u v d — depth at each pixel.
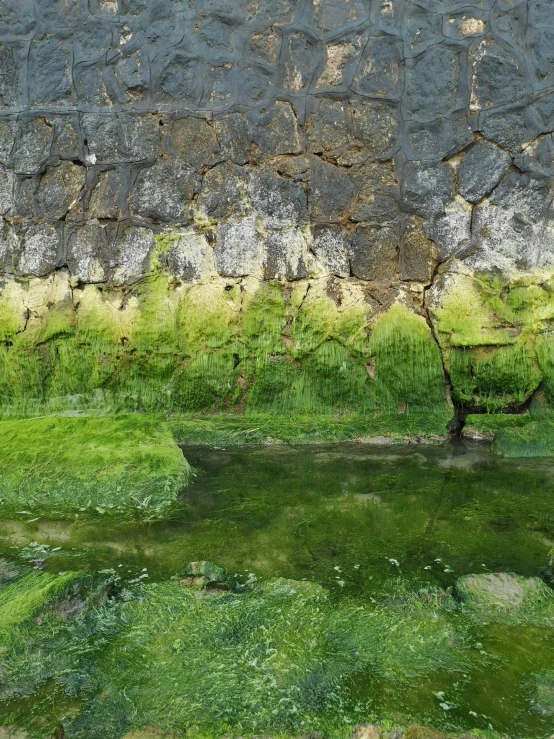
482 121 3.97
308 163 4.09
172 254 4.17
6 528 2.92
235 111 4.08
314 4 3.99
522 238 4.03
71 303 4.25
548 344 4.06
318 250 4.13
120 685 1.91
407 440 3.99
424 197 4.06
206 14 4.04
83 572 2.41
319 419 4.17
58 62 4.14
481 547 2.69
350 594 2.35
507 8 3.90
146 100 4.12
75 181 4.19
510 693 1.88
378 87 4.01
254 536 2.80
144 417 4.09
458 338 4.08
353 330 4.15
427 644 2.08
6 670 1.98
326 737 1.73
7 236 4.24
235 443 3.99
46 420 4.02
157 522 2.95
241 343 4.19
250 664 1.98
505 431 3.87
